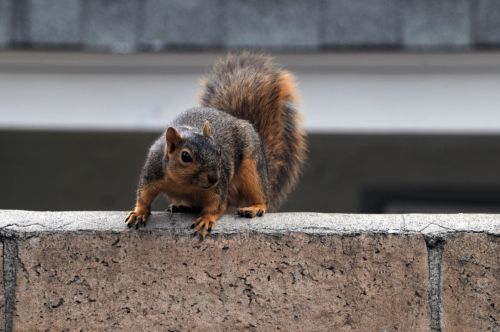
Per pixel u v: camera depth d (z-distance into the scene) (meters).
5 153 22.20
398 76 17.38
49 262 9.49
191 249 9.49
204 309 9.46
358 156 22.02
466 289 9.44
